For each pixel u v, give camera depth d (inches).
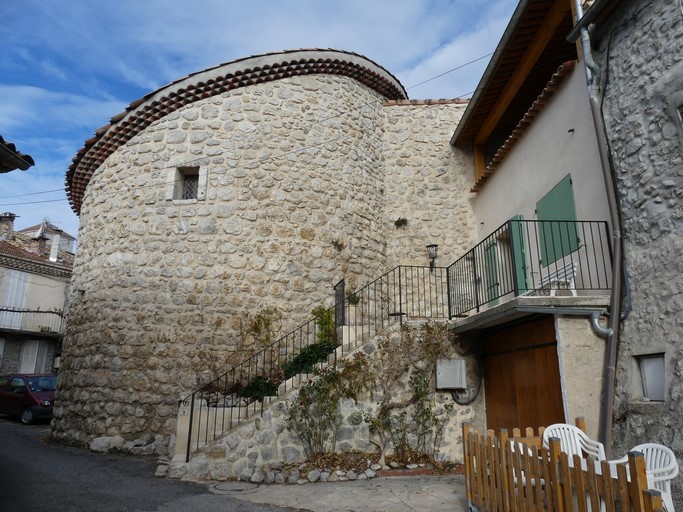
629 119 182.5
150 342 299.1
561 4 249.4
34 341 694.5
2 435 362.6
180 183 327.3
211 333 298.8
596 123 195.8
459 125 380.2
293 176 334.0
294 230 325.4
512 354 225.1
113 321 308.5
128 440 284.5
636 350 169.6
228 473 217.2
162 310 303.6
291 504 178.5
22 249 795.4
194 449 239.0
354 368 238.8
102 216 335.3
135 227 321.1
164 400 288.2
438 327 253.4
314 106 354.3
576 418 163.5
